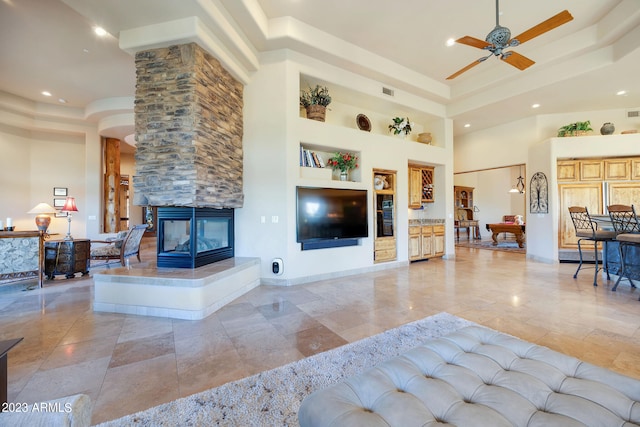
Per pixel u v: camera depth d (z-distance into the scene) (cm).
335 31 436
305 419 112
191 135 330
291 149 434
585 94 556
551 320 286
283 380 187
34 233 418
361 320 290
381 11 391
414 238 620
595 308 320
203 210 368
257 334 259
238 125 432
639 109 626
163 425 149
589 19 422
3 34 389
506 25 421
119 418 154
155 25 331
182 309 300
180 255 353
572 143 600
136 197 342
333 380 187
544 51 489
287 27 402
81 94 587
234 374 195
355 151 516
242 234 445
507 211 1168
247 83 443
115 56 445
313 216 451
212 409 160
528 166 677
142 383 186
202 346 237
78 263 490
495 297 365
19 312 318
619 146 581
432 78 592
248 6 351
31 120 634
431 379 129
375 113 618
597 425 100
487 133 760
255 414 157
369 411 112
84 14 315
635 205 585
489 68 559
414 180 657
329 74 474
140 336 256
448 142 672
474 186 1265
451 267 568
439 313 307
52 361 214
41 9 341
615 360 210
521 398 114
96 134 696
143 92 344
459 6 382
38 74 503
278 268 422
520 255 722
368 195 526
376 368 138
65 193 708
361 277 482
